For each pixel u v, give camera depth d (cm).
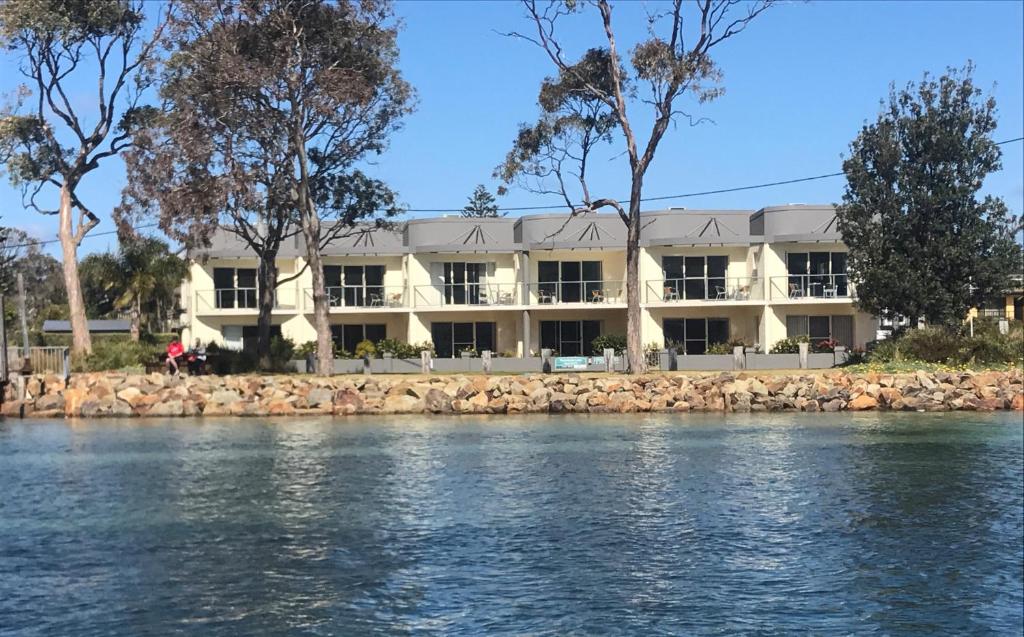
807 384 3950
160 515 2012
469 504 2109
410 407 3888
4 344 4012
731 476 2414
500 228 5600
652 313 5384
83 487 2308
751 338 5444
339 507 2083
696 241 5300
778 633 1384
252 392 3931
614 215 5503
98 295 8694
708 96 4072
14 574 1612
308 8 4216
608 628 1385
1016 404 3866
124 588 1545
